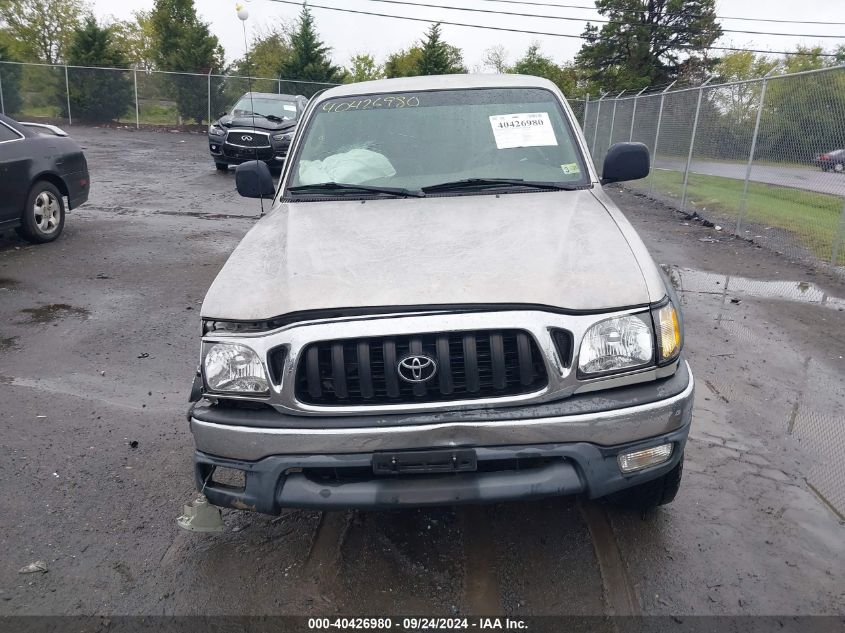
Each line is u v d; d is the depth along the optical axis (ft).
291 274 8.74
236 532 10.20
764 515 10.46
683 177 42.75
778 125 30.50
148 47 161.38
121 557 9.65
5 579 9.18
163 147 72.84
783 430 13.20
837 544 9.78
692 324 19.47
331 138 13.08
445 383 7.79
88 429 13.39
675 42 157.79
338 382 7.82
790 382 15.48
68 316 19.84
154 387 15.39
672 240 31.83
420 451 7.77
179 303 21.22
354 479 8.05
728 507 10.66
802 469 11.78
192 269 25.17
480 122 12.98
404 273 8.46
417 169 12.28
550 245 9.18
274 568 9.39
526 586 8.96
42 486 11.38
